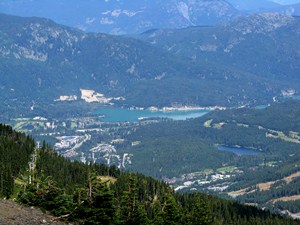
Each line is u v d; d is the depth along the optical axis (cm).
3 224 6019
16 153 17262
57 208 7719
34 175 15188
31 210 7044
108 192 8338
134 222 9412
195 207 11138
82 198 8231
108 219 8300
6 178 13238
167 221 10156
